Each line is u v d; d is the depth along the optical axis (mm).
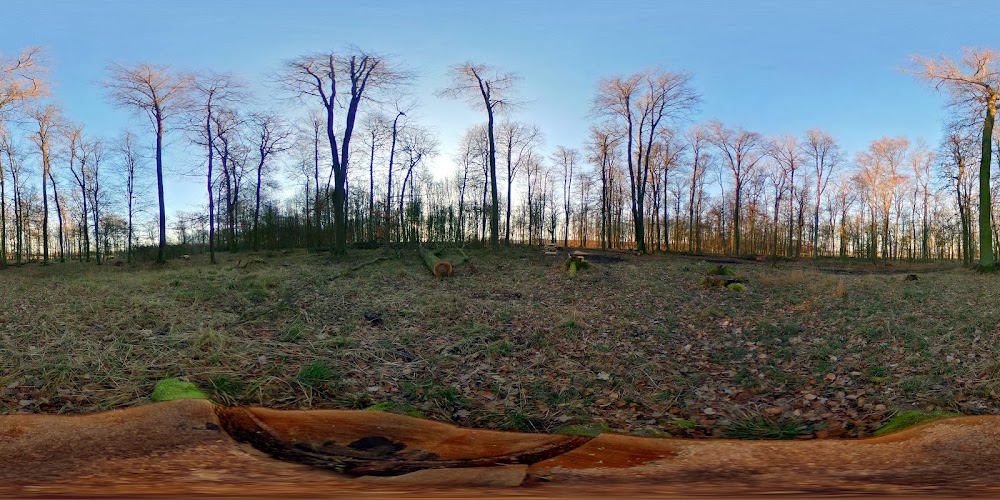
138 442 3365
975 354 6121
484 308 9578
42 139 26344
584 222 46656
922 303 9500
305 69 19891
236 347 6402
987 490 2564
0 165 27391
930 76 17031
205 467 3025
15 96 17297
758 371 6172
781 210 40906
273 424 4043
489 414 4867
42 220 32312
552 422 4664
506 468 3182
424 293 11281
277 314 8641
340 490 2646
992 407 4512
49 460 3014
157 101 20031
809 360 6438
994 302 9156
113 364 5465
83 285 11047
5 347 5809
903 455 3270
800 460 3312
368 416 4320
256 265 16344
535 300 11047
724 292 11898
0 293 9977
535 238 45656
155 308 8344
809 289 11586
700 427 4496
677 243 42938
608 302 10805
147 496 2453
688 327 8531
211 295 9867
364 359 6324
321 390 5219
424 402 5070
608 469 3174
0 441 3277
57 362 5359
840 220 41844
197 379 5148
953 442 3359
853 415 4578
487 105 24734
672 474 3064
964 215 28688
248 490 2619
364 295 10633
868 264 27844
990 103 16781
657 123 26531
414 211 29188
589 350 7031
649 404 5164
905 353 6359
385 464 3311
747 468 3168
